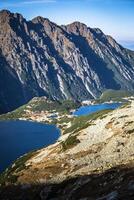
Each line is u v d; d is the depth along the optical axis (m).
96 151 92.00
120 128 104.06
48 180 81.31
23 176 93.75
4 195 78.25
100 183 53.56
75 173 79.94
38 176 89.12
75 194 54.53
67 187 61.69
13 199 74.00
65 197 56.38
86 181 58.12
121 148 87.19
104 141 98.25
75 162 88.88
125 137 94.94
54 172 87.44
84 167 82.00
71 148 103.38
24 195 74.00
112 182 51.12
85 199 48.25
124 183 47.62
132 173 51.28
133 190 42.47
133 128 99.88
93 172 72.44
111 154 85.12
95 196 47.94
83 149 97.56
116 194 42.59
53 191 63.66
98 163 81.94
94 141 101.75
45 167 93.88
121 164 65.94
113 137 98.56
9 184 91.69
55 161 95.69
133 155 78.88
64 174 83.00
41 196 64.94
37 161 105.75
